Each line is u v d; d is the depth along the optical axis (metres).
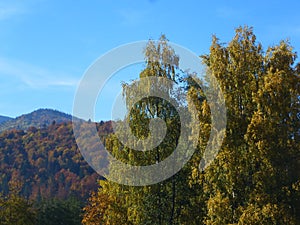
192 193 26.81
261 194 22.14
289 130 23.55
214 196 23.41
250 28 24.86
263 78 23.80
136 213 27.03
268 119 22.62
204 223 24.52
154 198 26.84
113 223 28.61
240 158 22.77
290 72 23.67
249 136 22.53
